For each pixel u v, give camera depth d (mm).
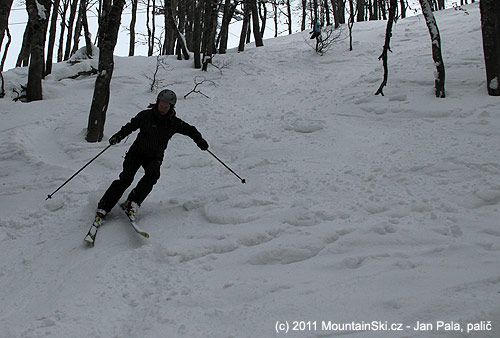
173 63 15227
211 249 4070
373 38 16688
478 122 6242
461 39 12117
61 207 5312
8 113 9320
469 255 3418
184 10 17891
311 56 15219
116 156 6883
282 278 3475
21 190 5883
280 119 8430
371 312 2871
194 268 3795
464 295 2875
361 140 6625
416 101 7684
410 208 4316
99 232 4590
